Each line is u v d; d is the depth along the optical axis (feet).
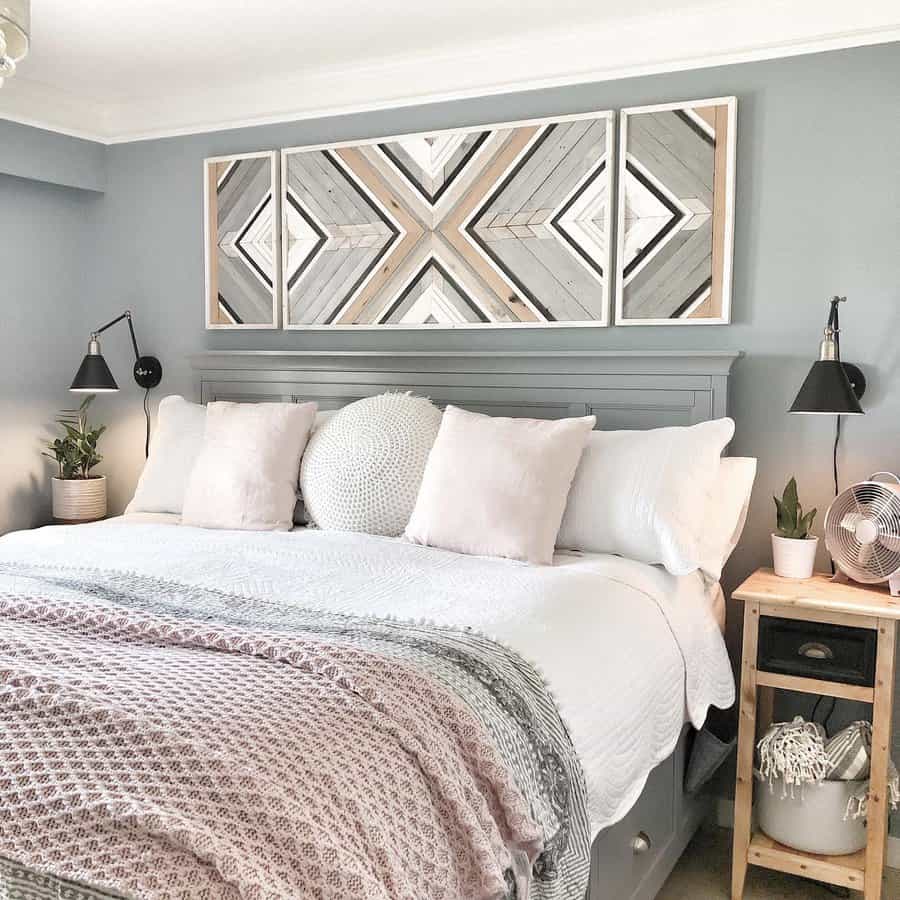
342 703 4.50
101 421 13.53
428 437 9.39
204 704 4.32
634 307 9.95
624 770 6.14
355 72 11.27
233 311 12.38
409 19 9.62
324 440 9.72
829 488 9.21
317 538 8.93
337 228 11.62
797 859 8.05
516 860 4.63
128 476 13.41
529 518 8.07
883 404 8.96
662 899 8.29
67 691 4.30
